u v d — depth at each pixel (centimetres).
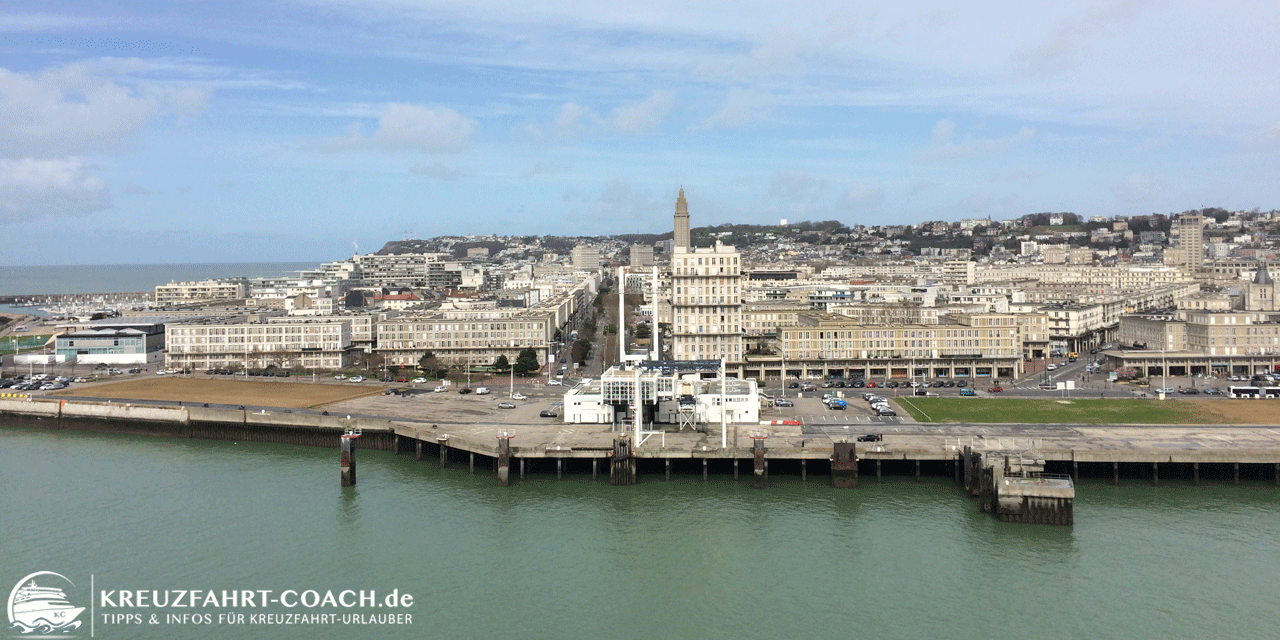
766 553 15625
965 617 13200
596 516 17588
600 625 13088
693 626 13062
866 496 18625
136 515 17825
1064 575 14525
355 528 16988
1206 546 15588
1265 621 12950
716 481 19862
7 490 19688
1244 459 18738
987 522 16975
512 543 16212
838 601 13762
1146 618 13088
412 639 12688
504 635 12825
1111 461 19062
